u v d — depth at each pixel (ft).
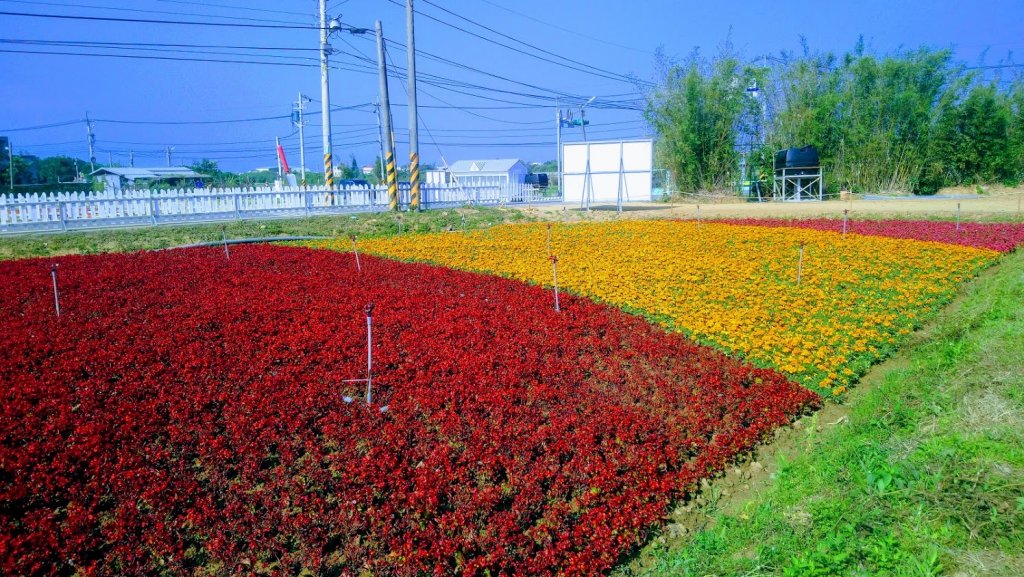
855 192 122.52
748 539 18.17
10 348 30.01
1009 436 18.70
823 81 127.13
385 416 24.86
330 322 35.29
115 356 29.09
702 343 34.42
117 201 77.77
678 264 50.96
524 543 18.69
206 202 84.58
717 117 124.88
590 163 99.60
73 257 55.31
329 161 103.35
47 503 19.35
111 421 23.32
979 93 117.60
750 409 26.66
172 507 19.15
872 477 18.22
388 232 75.00
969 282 45.85
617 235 67.31
